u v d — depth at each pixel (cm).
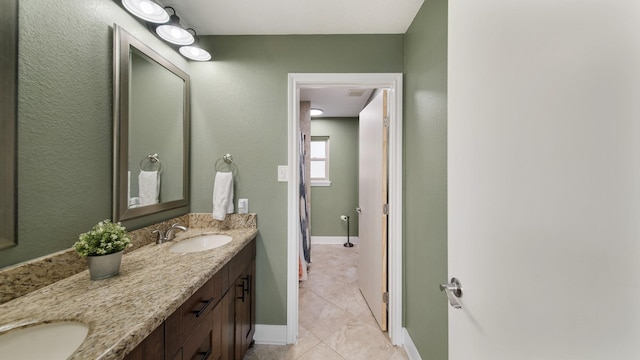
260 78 181
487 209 58
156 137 148
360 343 179
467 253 67
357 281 282
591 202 35
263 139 182
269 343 180
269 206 182
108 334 61
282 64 181
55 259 92
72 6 100
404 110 179
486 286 58
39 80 89
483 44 60
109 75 117
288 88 180
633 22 31
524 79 47
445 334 121
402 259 179
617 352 32
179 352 86
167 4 148
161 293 83
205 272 101
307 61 181
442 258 125
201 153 183
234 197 183
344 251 392
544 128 42
